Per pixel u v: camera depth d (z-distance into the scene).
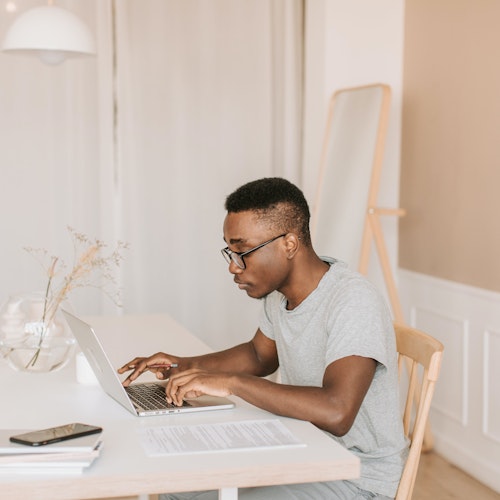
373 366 1.66
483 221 3.24
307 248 1.81
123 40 4.13
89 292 4.17
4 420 1.68
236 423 1.63
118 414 1.72
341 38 3.95
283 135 4.29
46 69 4.04
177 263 4.29
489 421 3.21
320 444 1.50
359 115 3.67
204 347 2.44
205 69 4.21
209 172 4.27
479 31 3.25
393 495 1.71
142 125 4.20
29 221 4.08
